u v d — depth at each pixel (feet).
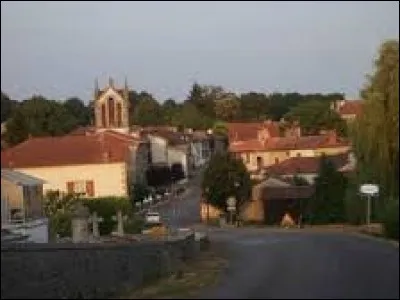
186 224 215.10
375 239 104.22
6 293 77.87
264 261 85.15
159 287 68.59
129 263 81.97
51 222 156.25
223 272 77.61
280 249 97.55
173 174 361.51
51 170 245.45
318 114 420.77
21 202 141.90
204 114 565.12
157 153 353.92
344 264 76.33
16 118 294.46
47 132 331.77
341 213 178.60
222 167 226.79
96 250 85.97
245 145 370.32
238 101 586.45
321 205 181.78
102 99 309.22
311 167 265.54
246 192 225.15
